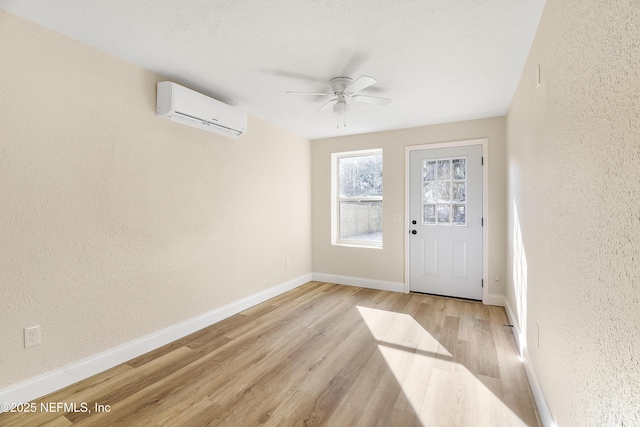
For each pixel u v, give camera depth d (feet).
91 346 6.88
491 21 5.84
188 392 6.27
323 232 15.55
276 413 5.64
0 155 5.52
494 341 8.57
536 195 6.03
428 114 11.48
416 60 7.39
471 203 12.28
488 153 11.87
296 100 10.12
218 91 9.37
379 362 7.45
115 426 5.29
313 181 15.67
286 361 7.52
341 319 10.32
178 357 7.74
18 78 5.72
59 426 5.26
